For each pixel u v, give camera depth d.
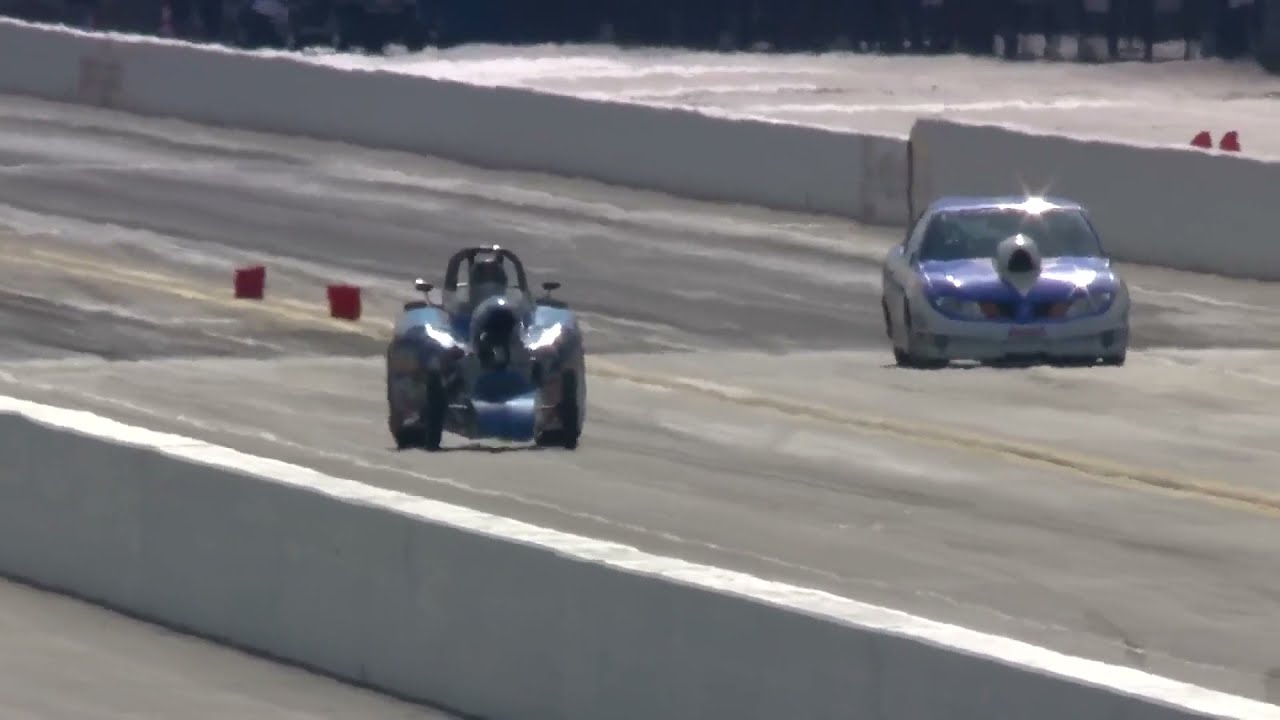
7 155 151.25
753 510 61.22
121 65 172.12
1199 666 46.38
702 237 127.50
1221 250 116.50
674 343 95.75
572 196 140.88
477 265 69.19
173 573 48.25
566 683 38.94
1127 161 120.19
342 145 158.88
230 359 88.44
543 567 39.38
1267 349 95.56
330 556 44.25
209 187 141.25
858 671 34.00
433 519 41.84
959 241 90.25
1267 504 63.78
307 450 68.94
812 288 111.94
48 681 43.88
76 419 52.22
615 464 67.31
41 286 106.19
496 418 67.25
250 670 44.72
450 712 41.47
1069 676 31.19
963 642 32.97
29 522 52.50
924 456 70.19
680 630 36.81
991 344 86.75
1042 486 65.81
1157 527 60.41
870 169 132.00
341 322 98.62
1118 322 87.94
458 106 153.50
